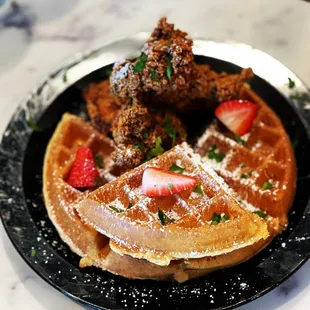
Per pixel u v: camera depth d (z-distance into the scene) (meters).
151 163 0.33
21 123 0.41
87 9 0.53
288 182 0.34
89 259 0.33
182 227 0.30
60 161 0.37
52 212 0.35
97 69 0.43
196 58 0.42
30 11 0.54
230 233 0.30
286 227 0.34
